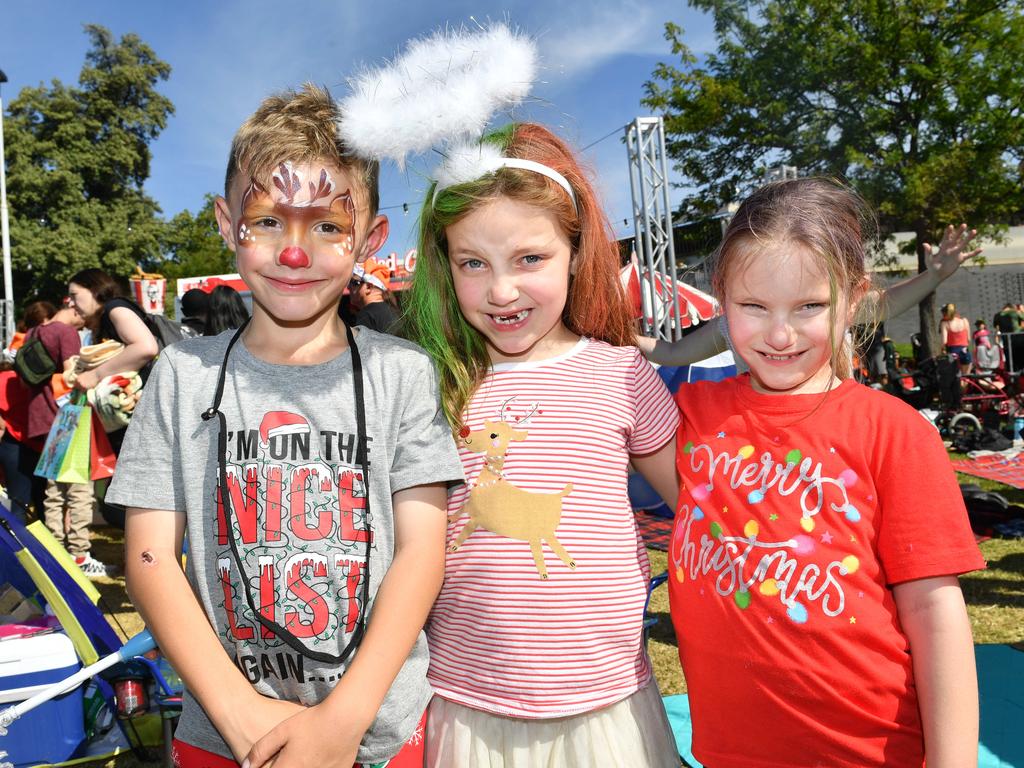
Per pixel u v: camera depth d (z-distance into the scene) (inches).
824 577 48.1
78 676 89.9
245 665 49.0
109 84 1289.4
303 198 50.6
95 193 1317.7
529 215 55.9
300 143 51.3
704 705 52.1
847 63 634.8
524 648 54.3
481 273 57.1
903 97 637.9
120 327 150.8
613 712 55.4
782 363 50.7
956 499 47.1
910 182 588.4
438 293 61.8
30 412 192.9
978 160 601.6
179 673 47.3
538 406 58.4
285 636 47.7
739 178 721.6
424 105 53.7
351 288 187.5
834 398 51.1
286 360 52.7
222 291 162.4
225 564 49.0
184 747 51.4
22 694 95.0
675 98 706.8
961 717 44.9
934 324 592.4
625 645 56.5
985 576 172.9
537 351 61.9
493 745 54.6
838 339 51.0
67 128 1238.3
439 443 52.7
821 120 663.1
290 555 48.6
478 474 57.6
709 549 52.5
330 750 44.0
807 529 49.0
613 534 56.8
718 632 51.1
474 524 56.8
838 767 47.2
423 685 53.9
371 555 49.8
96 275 182.4
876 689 46.8
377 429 51.2
